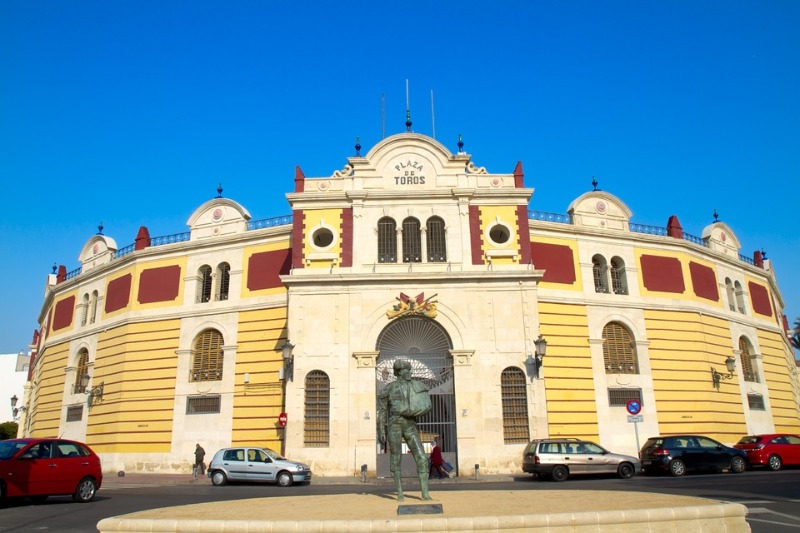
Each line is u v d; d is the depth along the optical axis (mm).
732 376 36875
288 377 28766
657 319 35469
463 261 30641
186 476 30859
